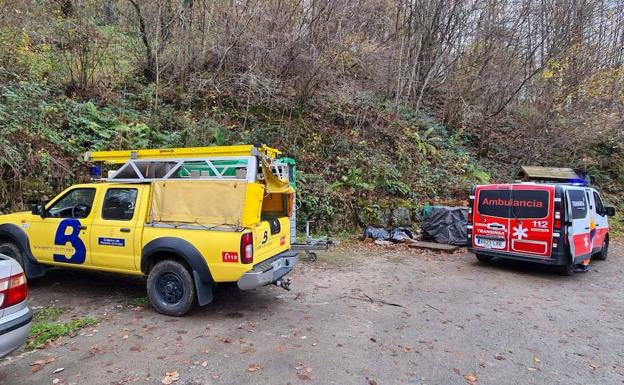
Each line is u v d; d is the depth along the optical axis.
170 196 5.07
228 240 4.71
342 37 13.22
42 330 4.43
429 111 17.33
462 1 16.33
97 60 11.77
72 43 11.28
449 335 4.75
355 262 8.56
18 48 10.35
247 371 3.69
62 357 3.89
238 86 12.84
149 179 5.29
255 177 5.01
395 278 7.37
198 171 5.78
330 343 4.37
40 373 3.58
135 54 12.87
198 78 12.79
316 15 12.61
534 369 3.94
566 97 16.72
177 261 5.01
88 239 5.38
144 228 5.09
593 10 17.11
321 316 5.22
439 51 17.03
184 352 4.04
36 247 5.70
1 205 7.91
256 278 4.66
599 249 9.30
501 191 8.30
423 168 13.78
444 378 3.70
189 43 12.65
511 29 16.73
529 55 17.23
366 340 4.49
